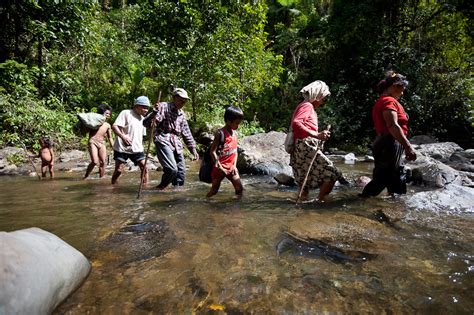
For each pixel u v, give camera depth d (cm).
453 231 244
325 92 384
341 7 1564
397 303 151
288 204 349
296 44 1864
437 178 462
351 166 748
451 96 1330
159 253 210
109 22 1816
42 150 619
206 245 222
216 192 407
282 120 1538
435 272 179
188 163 863
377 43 1467
